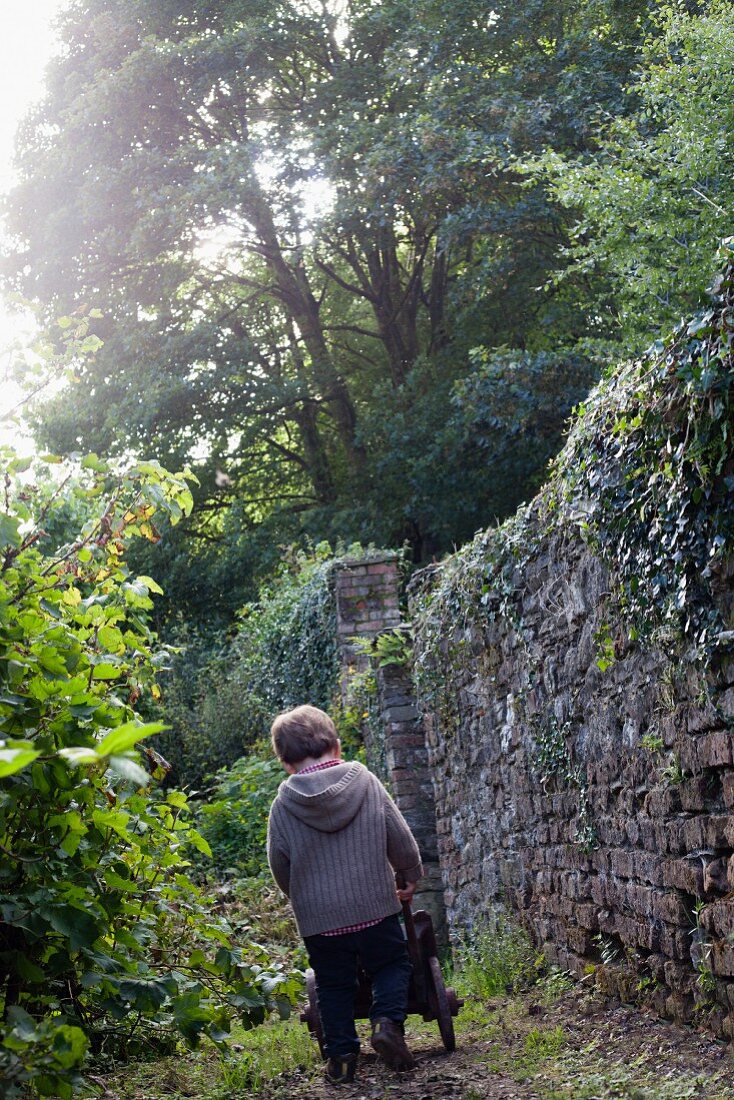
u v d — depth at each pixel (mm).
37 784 3666
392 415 21484
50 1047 2795
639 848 4961
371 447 22938
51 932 3873
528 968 6496
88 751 2125
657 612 4539
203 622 23438
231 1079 4719
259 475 26141
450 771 9062
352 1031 4551
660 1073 3932
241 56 21016
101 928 4023
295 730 4762
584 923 5773
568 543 5855
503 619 7246
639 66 13492
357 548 16047
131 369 21656
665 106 13117
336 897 4484
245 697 17281
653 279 12016
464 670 8312
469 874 8602
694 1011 4344
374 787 4703
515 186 19719
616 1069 4082
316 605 14406
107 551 4797
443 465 20109
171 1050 5309
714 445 3793
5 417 4633
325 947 4512
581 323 19172
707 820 4152
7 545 4082
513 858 7309
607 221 12383
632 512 4691
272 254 24203
